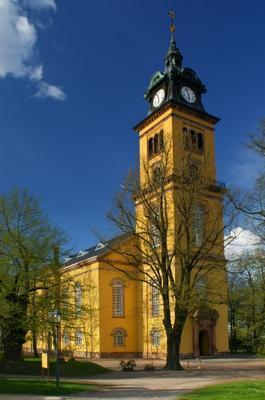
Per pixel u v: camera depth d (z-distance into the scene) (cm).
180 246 4319
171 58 6344
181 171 4362
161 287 4106
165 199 4266
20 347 3775
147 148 6288
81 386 2562
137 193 4241
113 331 5850
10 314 3481
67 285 3853
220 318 5753
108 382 2947
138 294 6094
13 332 3709
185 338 5378
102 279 5881
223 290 4747
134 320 6047
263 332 2477
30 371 3506
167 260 4175
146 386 2661
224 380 2902
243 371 3691
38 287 3700
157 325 5638
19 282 3569
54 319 3641
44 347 6444
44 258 3709
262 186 3023
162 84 6288
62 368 3653
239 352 6819
